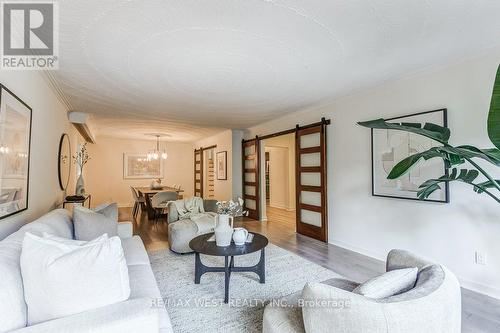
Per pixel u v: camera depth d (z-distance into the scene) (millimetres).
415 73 3002
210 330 1932
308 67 2826
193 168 9750
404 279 1346
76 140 5883
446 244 2754
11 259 1262
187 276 2912
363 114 3697
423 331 1078
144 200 7094
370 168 3592
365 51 2459
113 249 1294
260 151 6328
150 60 2615
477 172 2111
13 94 1978
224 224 2703
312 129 4551
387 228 3361
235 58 2594
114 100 4000
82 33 2096
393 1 1732
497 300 2350
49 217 2191
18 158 2100
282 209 8219
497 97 1556
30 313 1199
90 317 1148
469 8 1813
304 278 2863
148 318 1178
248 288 2615
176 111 4781
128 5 1747
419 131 1897
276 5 1768
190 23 1973
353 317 1062
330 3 1751
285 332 1337
